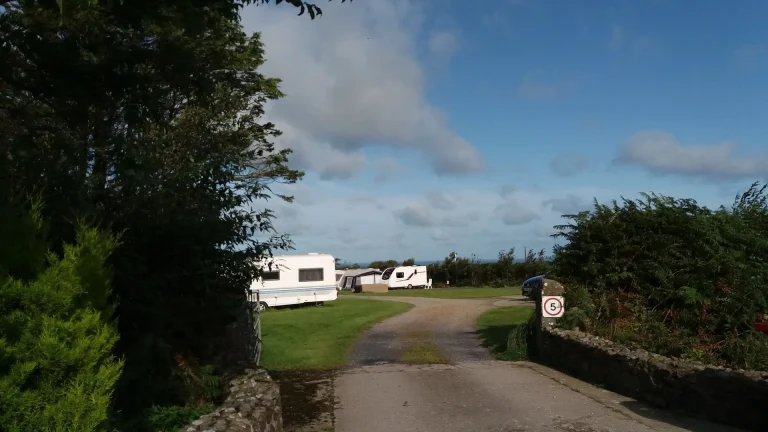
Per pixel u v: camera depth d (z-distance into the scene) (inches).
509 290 1788.9
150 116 288.4
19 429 128.3
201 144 478.3
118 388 232.8
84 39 274.5
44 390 133.0
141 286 277.3
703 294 456.1
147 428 223.3
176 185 317.7
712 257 466.6
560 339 421.4
